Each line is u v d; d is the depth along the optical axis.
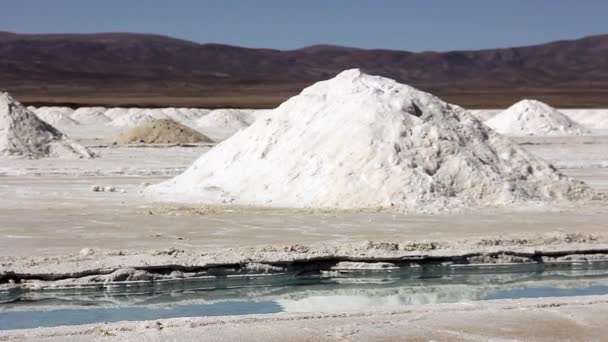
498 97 194.62
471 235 20.27
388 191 25.02
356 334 11.94
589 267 18.02
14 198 27.30
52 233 20.20
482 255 18.06
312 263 17.16
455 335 11.99
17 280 15.45
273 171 27.00
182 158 45.75
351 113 27.61
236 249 17.80
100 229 20.84
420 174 25.42
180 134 60.00
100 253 17.25
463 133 27.58
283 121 28.80
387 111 27.39
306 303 14.66
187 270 16.27
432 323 12.56
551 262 18.27
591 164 44.22
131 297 14.93
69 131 76.06
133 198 27.16
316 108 28.66
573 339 11.91
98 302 14.54
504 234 20.45
